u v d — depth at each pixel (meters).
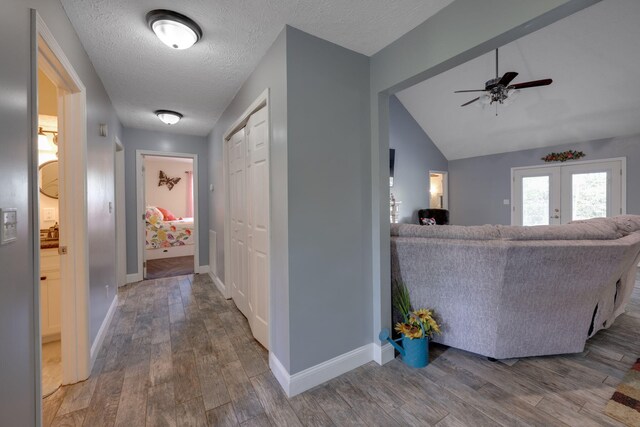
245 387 1.78
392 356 2.09
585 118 4.85
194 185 4.55
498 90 3.50
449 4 1.56
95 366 2.01
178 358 2.12
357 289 2.01
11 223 0.97
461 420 1.49
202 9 1.59
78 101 1.85
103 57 2.09
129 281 4.08
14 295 0.99
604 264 1.87
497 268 1.83
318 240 1.83
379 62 2.02
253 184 2.36
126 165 4.05
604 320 2.33
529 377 1.85
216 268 3.96
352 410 1.57
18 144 1.03
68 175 1.83
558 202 5.62
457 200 7.30
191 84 2.59
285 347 1.75
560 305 1.97
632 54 3.71
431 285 2.14
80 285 1.85
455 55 1.54
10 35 0.98
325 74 1.87
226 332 2.54
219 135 3.63
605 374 1.87
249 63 2.19
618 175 4.89
